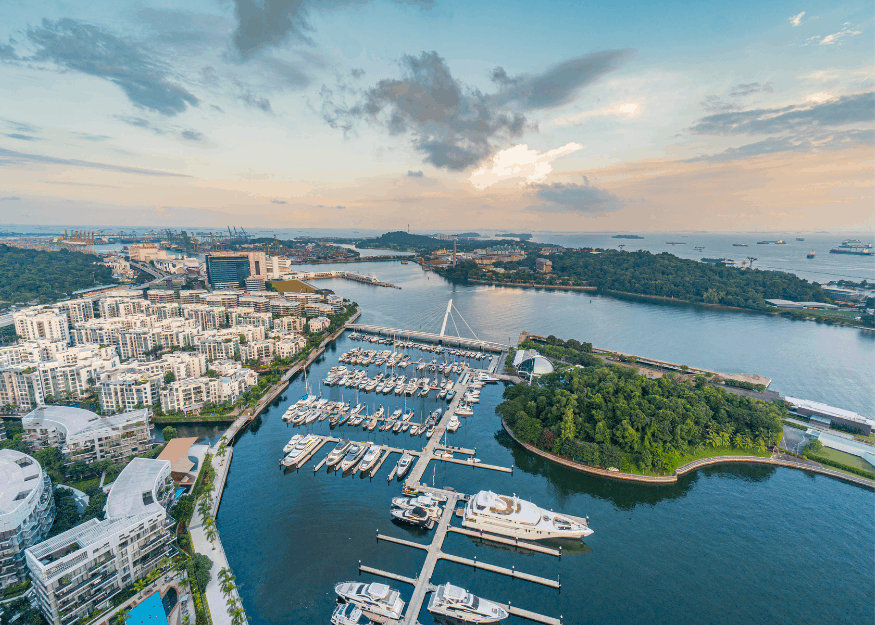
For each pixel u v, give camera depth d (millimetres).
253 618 166500
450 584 176125
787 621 170500
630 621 169250
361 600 169500
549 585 184875
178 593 170500
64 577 150750
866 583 188750
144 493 193375
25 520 173250
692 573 193125
